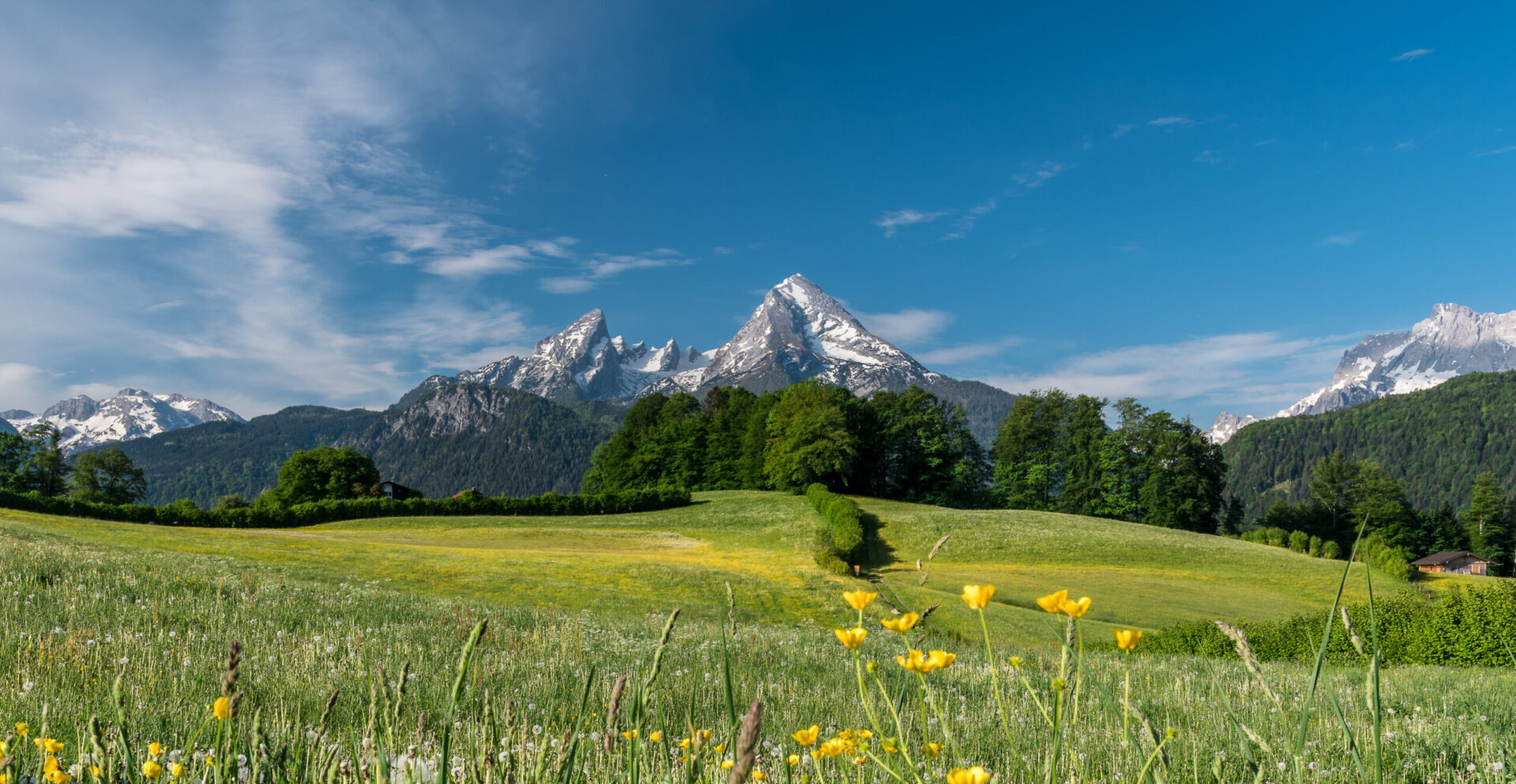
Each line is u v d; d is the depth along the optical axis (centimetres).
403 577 2975
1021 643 2222
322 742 214
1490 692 808
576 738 179
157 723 401
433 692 545
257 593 1391
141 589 1269
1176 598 4328
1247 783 301
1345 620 137
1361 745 459
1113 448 7544
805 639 1432
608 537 5803
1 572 1257
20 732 237
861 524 6059
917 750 263
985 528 6053
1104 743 390
